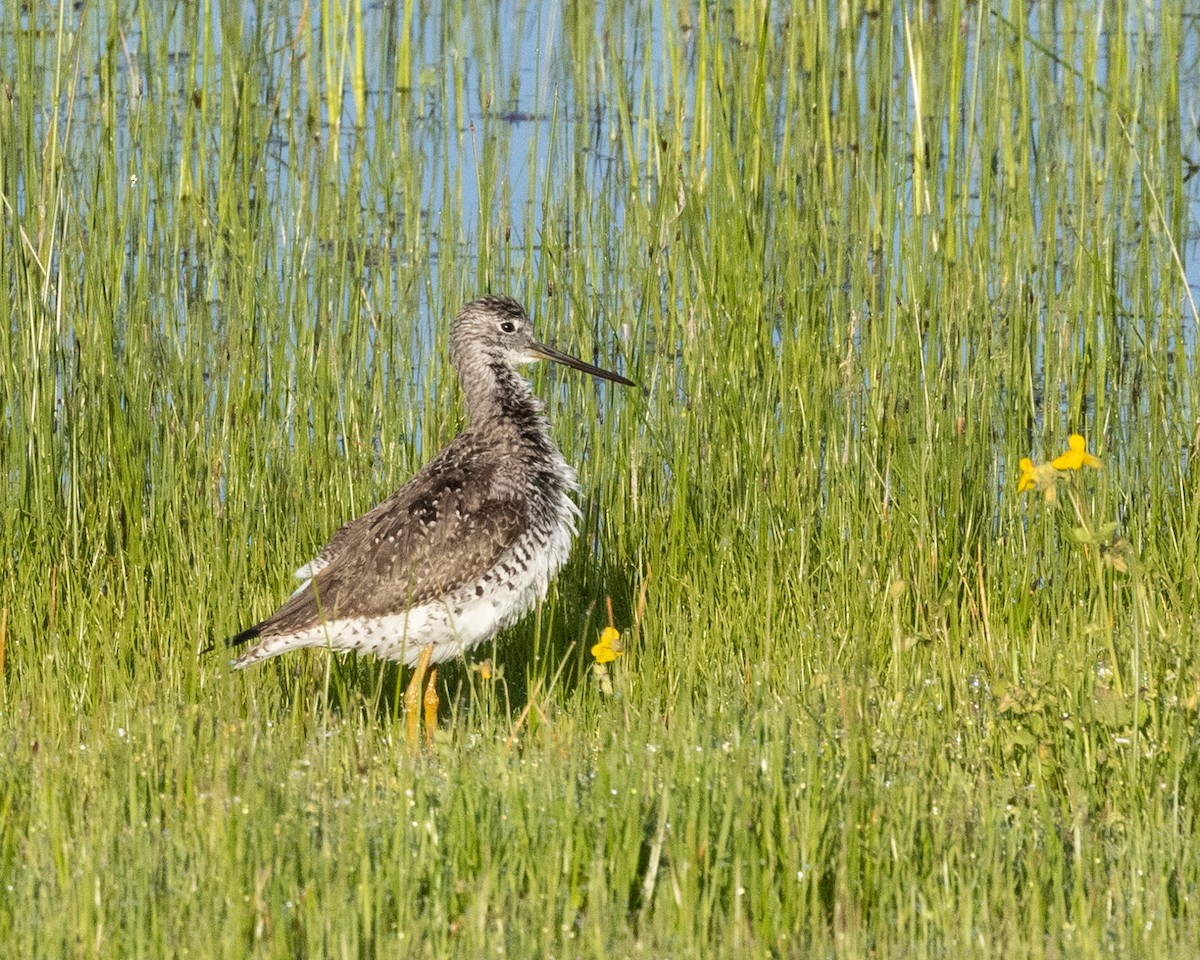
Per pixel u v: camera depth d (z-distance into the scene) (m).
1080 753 8.40
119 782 7.88
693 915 6.40
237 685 10.62
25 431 12.10
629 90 14.95
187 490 12.29
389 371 12.82
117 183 12.55
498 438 11.27
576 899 6.63
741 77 13.04
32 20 12.64
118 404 12.17
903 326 12.39
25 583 11.82
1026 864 7.02
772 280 12.77
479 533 10.62
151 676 10.85
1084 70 12.83
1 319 12.02
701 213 12.45
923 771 8.09
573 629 11.99
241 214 13.24
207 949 6.00
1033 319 12.57
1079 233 12.64
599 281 13.71
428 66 16.88
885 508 12.22
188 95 13.06
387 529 10.56
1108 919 6.46
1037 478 8.39
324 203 13.38
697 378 12.51
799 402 12.32
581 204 13.38
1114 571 11.30
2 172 12.50
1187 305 14.84
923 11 12.47
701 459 12.52
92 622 11.55
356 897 6.48
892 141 12.46
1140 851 6.98
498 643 11.90
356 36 14.45
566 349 13.11
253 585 12.09
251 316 12.54
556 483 11.27
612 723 9.09
